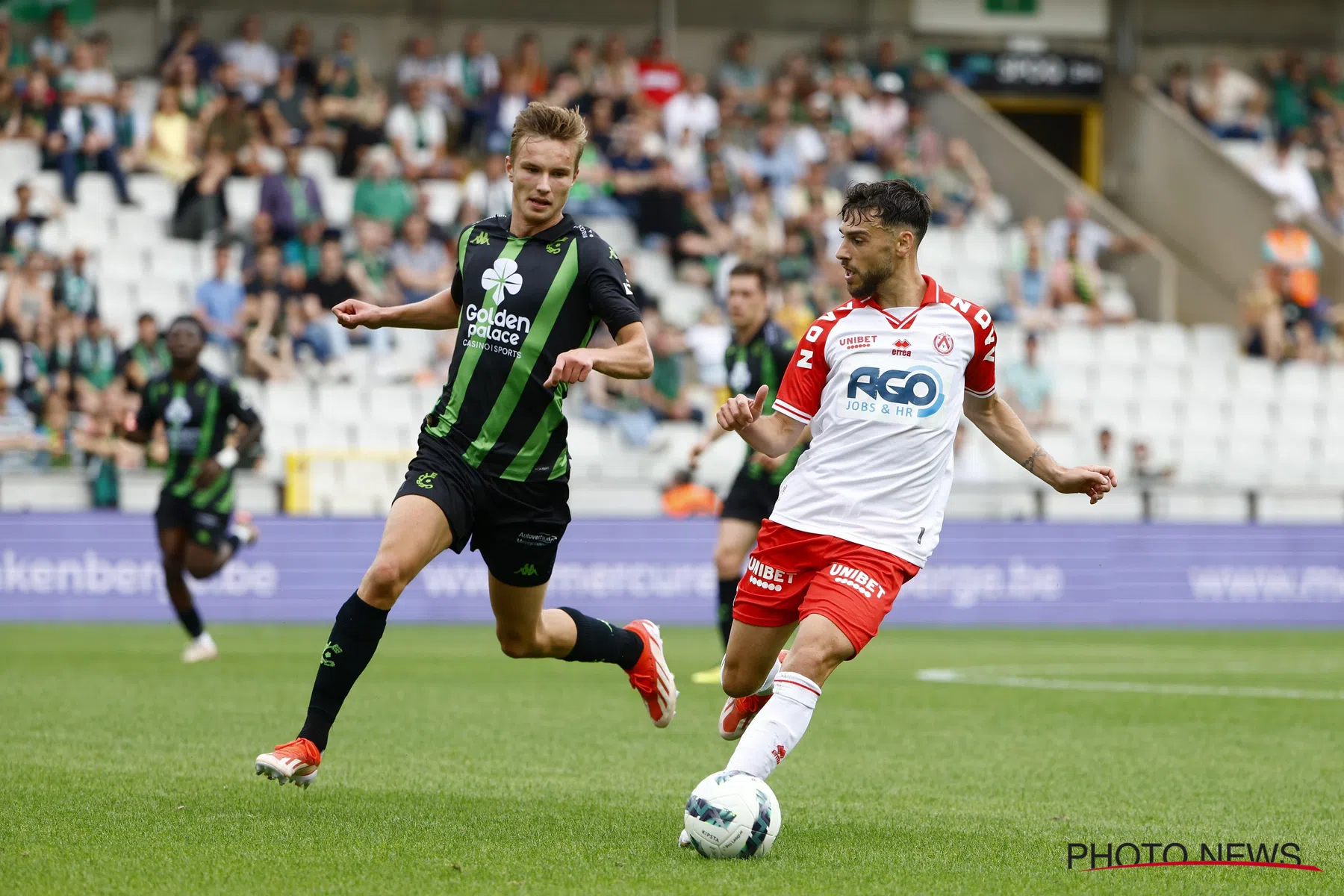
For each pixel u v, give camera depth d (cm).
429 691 3212
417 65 7325
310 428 5919
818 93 7769
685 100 7412
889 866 1502
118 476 5466
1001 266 7525
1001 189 8131
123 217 6450
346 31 7100
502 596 1881
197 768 2073
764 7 8375
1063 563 6122
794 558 1650
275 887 1353
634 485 5922
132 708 2780
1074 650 4847
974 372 1694
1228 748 2556
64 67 6750
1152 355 7331
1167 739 2664
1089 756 2430
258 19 7162
